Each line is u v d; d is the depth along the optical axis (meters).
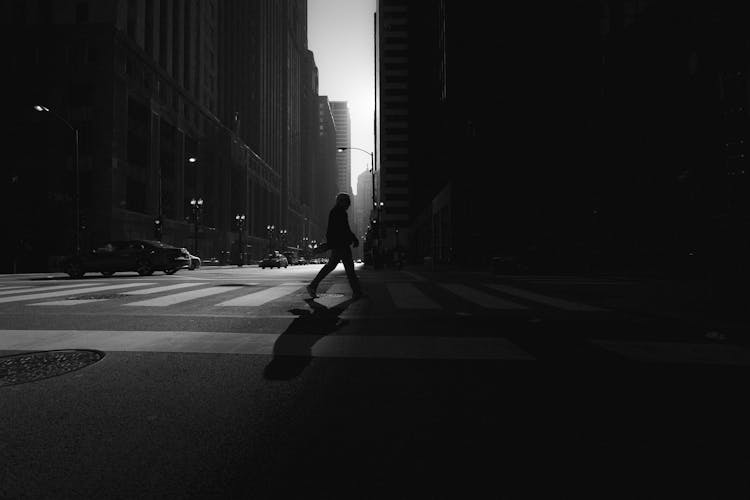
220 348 4.25
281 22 141.00
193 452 2.18
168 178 56.16
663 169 19.45
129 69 47.34
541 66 31.03
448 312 6.45
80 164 43.50
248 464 2.06
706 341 4.55
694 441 2.28
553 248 22.62
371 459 2.10
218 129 74.69
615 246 23.42
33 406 2.78
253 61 105.00
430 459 2.10
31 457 2.12
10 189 38.16
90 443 2.27
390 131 99.25
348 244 7.82
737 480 1.90
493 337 4.73
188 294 8.87
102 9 44.66
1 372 3.48
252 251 91.88
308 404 2.82
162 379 3.32
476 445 2.24
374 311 6.55
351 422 2.54
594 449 2.19
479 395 2.97
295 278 14.69
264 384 3.21
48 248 38.44
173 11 59.22
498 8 33.41
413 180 83.06
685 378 3.33
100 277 16.47
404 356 3.96
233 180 85.31
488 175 33.34
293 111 156.75
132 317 5.98
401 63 99.38
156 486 1.87
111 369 3.56
